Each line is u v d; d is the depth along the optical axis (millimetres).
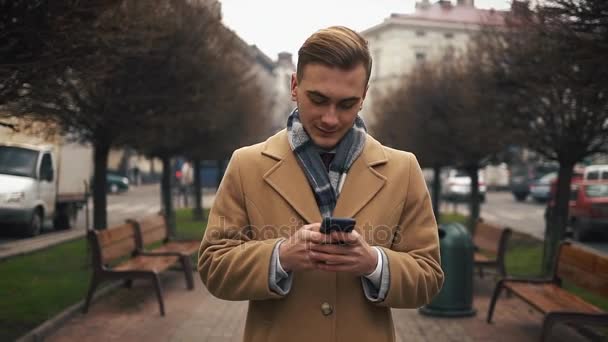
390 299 1898
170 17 9375
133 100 9656
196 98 10297
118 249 8297
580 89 6500
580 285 6246
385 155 2082
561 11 5828
